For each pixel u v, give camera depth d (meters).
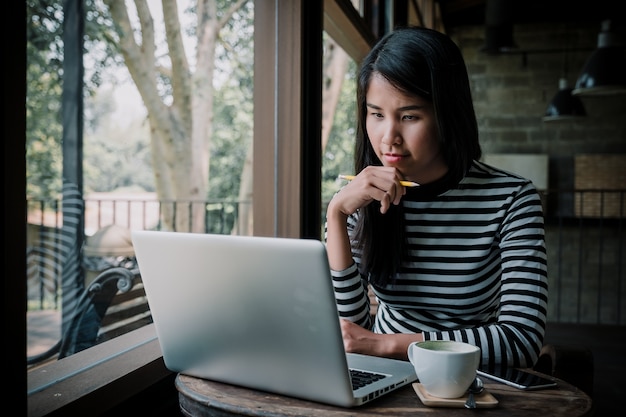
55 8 1.13
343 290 1.22
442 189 1.25
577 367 1.44
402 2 4.00
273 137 1.83
